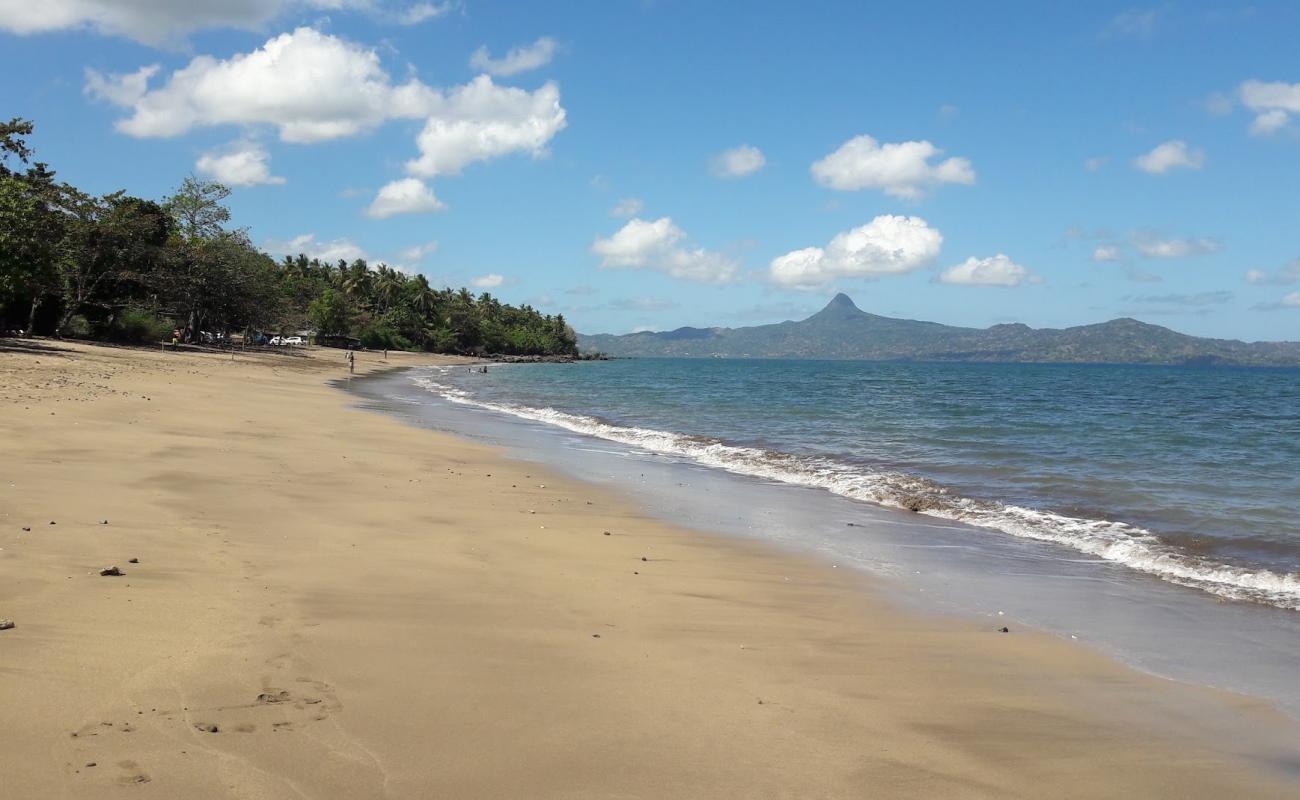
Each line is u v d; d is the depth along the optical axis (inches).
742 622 292.0
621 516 503.8
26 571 274.2
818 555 421.4
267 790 151.6
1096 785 178.5
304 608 263.7
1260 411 1865.2
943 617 315.3
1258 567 401.7
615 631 269.4
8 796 142.1
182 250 2800.2
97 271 2364.7
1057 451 904.9
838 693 226.2
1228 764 192.2
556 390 2294.5
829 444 948.6
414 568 332.2
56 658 203.0
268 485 497.0
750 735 193.6
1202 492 631.2
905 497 589.0
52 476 451.2
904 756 187.8
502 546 390.0
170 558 309.4
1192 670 261.7
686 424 1231.5
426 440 848.9
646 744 184.5
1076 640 290.4
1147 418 1525.6
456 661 227.9
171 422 767.1
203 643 222.8
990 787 174.6
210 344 3161.9
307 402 1242.6
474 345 6968.5
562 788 161.8
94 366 1376.7
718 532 471.5
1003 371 7332.7
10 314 2069.4
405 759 168.6
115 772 153.2
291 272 5295.3
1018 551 441.4
